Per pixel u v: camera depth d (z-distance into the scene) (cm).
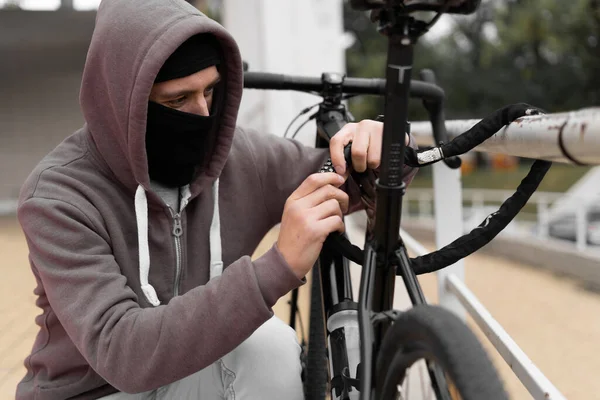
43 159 114
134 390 97
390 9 75
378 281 88
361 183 104
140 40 104
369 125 104
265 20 582
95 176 112
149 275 116
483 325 123
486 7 2139
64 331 112
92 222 106
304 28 593
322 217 94
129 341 93
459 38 2208
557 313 456
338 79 133
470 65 2180
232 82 117
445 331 65
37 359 115
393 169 81
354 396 92
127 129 106
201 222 124
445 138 129
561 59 1994
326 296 108
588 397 296
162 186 122
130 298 101
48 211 103
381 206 84
